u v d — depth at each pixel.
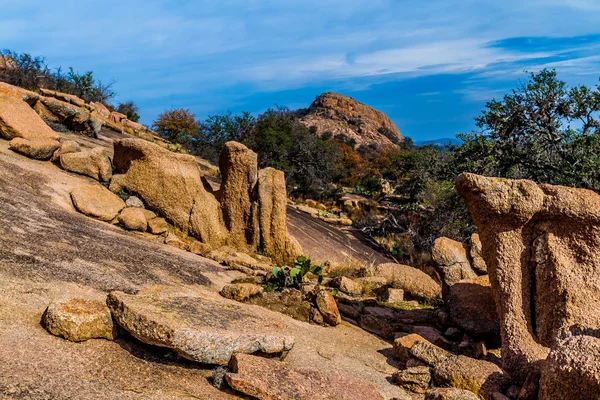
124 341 4.44
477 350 6.92
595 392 3.93
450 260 8.79
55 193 9.91
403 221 21.03
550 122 15.34
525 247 6.05
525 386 4.97
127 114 38.16
